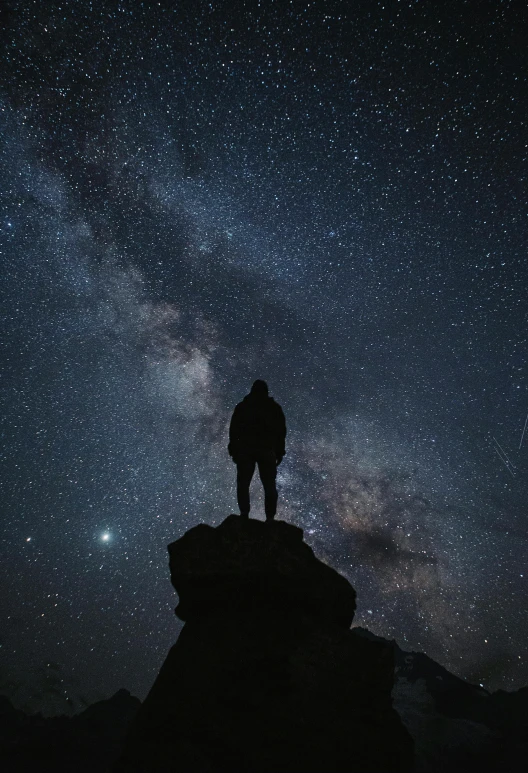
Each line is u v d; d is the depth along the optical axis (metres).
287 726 3.24
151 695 3.50
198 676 3.47
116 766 3.28
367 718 3.35
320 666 3.51
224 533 3.97
